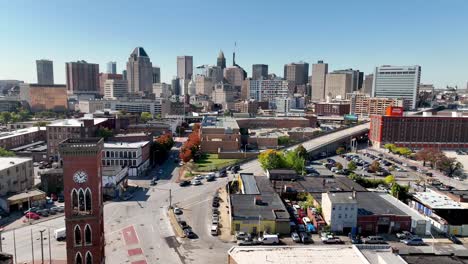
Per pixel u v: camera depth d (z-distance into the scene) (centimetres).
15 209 11769
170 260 8681
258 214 10675
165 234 10162
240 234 10019
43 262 8200
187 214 11825
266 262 7238
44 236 9844
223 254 9056
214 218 11256
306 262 7225
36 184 14775
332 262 7212
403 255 7031
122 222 10994
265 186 13938
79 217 6184
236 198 12175
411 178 17850
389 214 10844
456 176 18625
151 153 19562
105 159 16938
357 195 12912
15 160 13888
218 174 17050
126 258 8725
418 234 10644
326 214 10950
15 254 8488
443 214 11169
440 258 6900
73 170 6091
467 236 10725
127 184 15038
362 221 10700
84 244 6275
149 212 11900
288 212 11188
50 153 19725
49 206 12225
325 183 14562
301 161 17462
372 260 7162
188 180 16025
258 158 19762
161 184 15462
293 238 9969
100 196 6456
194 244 9588
